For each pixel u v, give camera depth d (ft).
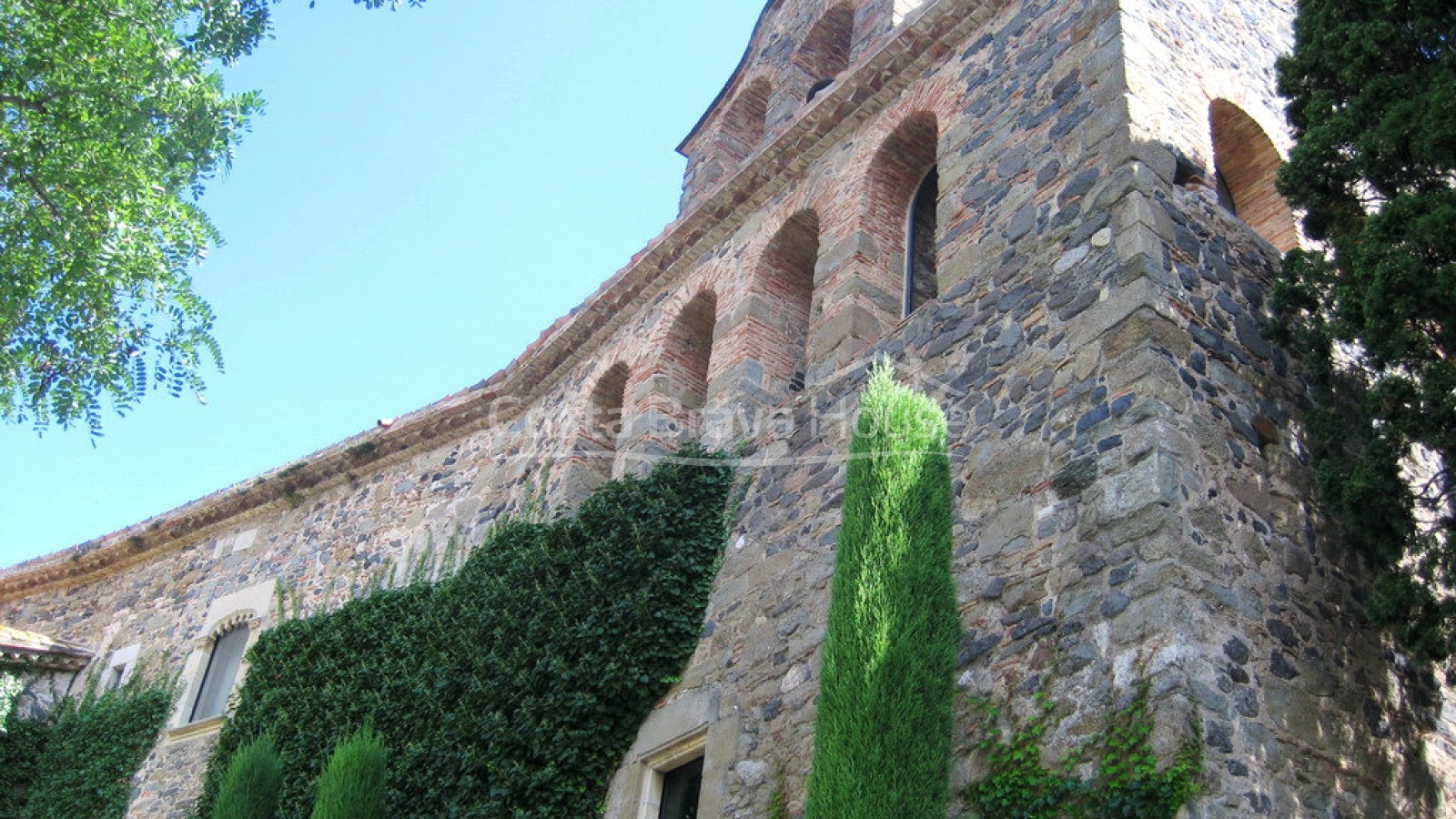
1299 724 26.20
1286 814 24.68
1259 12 42.91
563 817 36.40
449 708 41.93
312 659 50.72
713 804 32.76
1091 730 25.45
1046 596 27.96
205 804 49.83
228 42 39.42
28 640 63.67
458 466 56.80
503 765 38.42
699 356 48.78
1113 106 34.73
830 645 25.48
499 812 37.55
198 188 41.32
